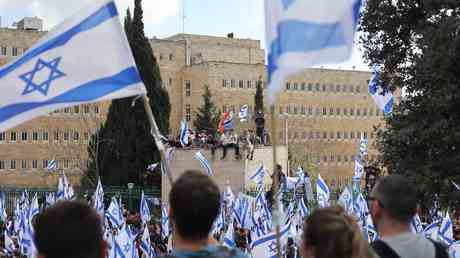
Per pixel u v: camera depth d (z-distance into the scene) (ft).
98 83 27.63
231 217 82.28
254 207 86.38
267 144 174.29
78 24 27.86
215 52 410.52
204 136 173.99
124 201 188.44
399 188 19.51
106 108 339.77
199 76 377.50
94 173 230.07
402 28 107.96
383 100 111.24
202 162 137.69
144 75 228.22
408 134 99.14
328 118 403.95
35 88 27.27
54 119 339.98
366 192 121.39
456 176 96.84
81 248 14.62
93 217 15.07
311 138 397.60
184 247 16.81
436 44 94.22
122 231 61.11
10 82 27.20
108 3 27.96
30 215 86.79
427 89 99.30
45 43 27.66
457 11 96.58
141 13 232.73
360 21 110.52
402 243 19.11
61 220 14.71
